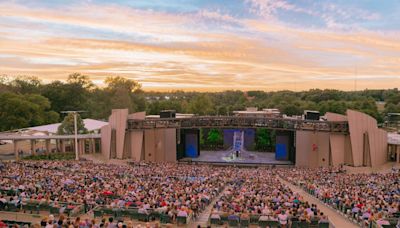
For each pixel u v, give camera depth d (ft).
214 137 289.12
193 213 70.90
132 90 421.18
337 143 192.13
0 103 247.09
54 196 75.61
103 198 77.25
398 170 161.07
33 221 63.67
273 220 63.16
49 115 290.56
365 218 65.21
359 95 510.17
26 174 105.29
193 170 145.48
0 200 69.51
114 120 198.70
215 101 536.01
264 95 584.81
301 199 82.28
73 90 352.69
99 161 185.37
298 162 213.87
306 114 210.38
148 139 216.13
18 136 187.32
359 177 129.49
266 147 280.92
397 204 73.77
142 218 66.64
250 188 96.78
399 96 406.41
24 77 368.07
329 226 63.62
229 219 64.44
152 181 104.27
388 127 329.31
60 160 171.42
